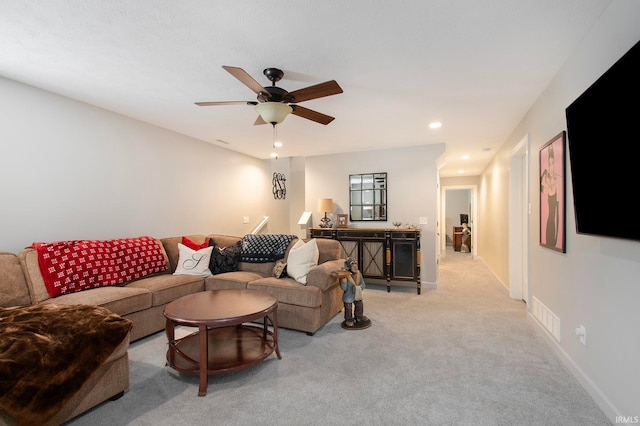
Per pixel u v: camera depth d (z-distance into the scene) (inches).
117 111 134.3
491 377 85.8
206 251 146.9
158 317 117.2
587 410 71.1
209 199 188.7
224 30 74.3
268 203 242.8
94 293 102.5
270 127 155.9
